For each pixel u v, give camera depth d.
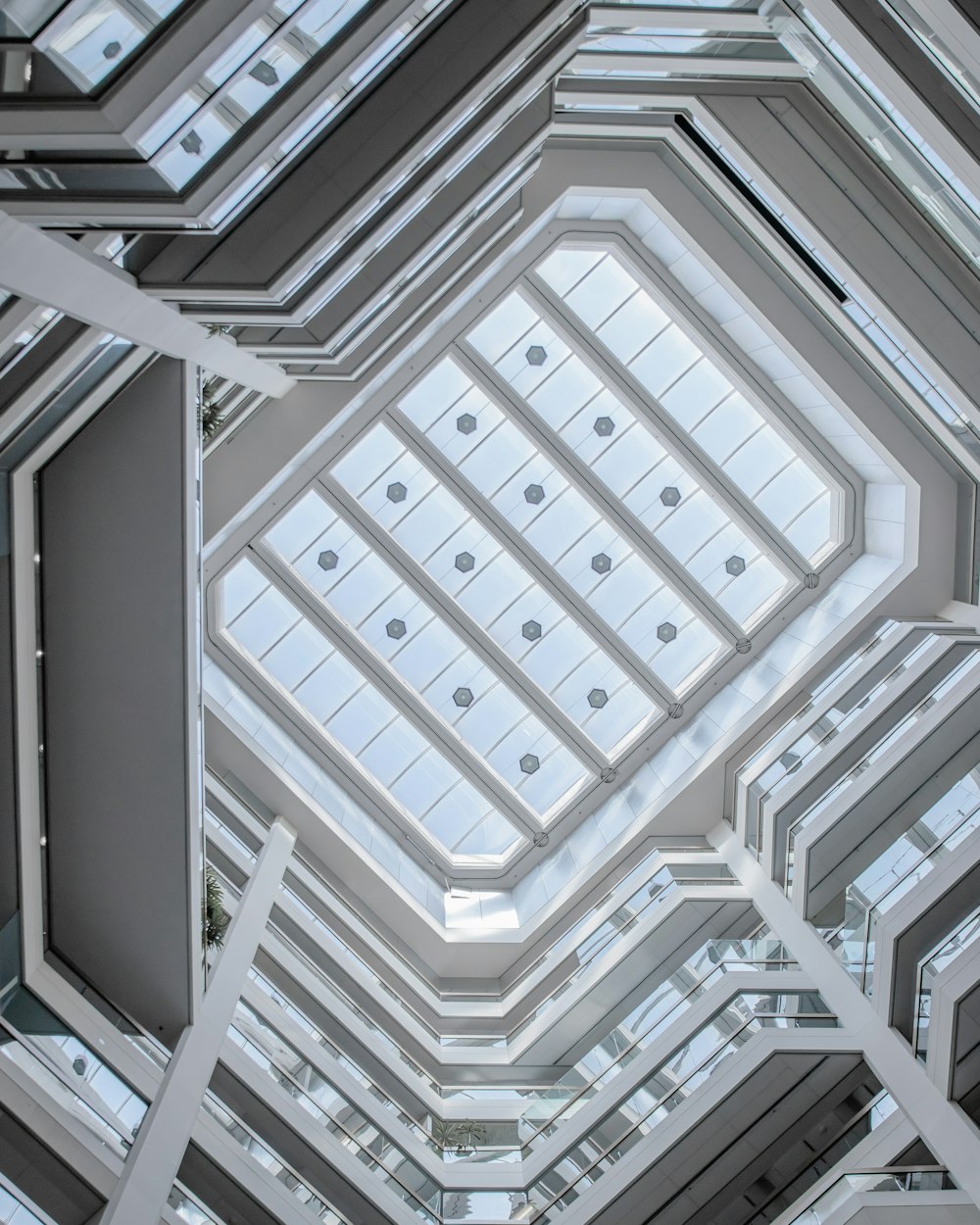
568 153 14.92
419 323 15.36
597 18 9.77
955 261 13.16
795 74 12.64
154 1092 8.53
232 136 5.39
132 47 4.01
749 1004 11.84
